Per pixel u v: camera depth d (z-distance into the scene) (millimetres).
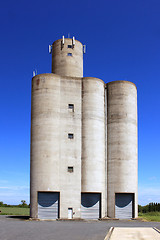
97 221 42844
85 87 48281
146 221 44969
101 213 46000
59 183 44500
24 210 88688
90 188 45281
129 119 49125
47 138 44938
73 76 51312
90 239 22109
